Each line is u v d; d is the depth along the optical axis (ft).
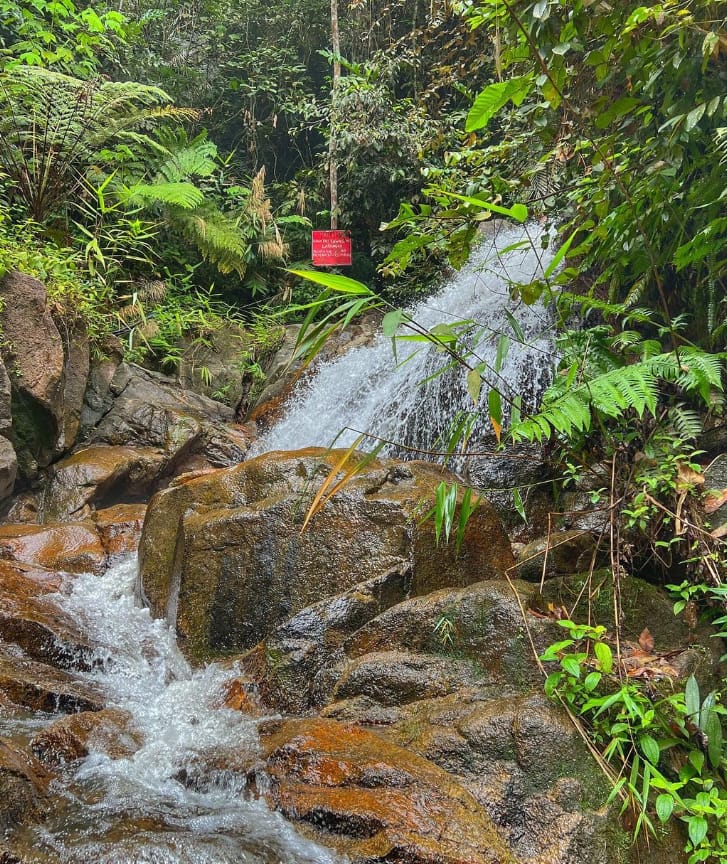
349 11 35.09
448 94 29.50
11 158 23.89
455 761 7.64
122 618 12.32
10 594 11.98
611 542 8.93
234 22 36.50
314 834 7.04
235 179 34.55
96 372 21.44
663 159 9.80
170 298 27.30
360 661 9.39
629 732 7.19
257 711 9.55
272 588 11.12
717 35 8.50
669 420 9.86
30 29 28.76
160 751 8.55
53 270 19.92
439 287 25.35
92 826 7.08
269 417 23.99
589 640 8.54
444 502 8.20
